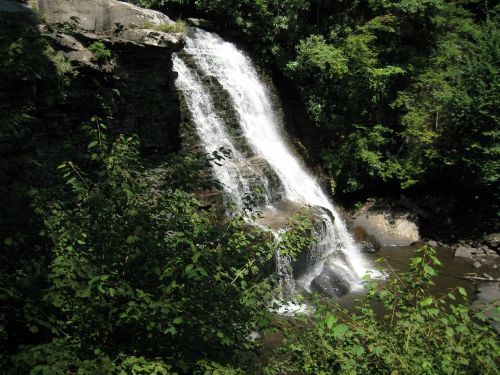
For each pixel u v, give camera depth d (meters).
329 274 12.83
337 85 17.67
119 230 4.91
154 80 11.73
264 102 17.02
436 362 4.36
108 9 10.94
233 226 5.74
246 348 5.21
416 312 4.59
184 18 18.33
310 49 17.05
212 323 4.67
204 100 14.25
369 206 17.75
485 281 13.59
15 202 5.53
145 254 4.84
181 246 4.95
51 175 8.55
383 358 4.43
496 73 15.55
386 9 18.17
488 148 15.38
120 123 10.76
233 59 16.72
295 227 6.07
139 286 4.82
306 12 18.55
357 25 18.17
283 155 16.30
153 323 4.27
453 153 16.23
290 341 5.21
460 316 4.70
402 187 16.86
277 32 17.80
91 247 4.83
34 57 8.12
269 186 14.02
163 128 12.39
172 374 4.14
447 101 16.11
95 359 4.12
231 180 12.95
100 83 10.05
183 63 14.37
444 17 18.39
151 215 5.23
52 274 4.53
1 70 7.11
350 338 4.70
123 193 5.02
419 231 17.05
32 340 5.16
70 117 9.29
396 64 18.17
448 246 16.25
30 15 9.55
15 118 6.15
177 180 5.73
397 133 17.33
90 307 4.50
